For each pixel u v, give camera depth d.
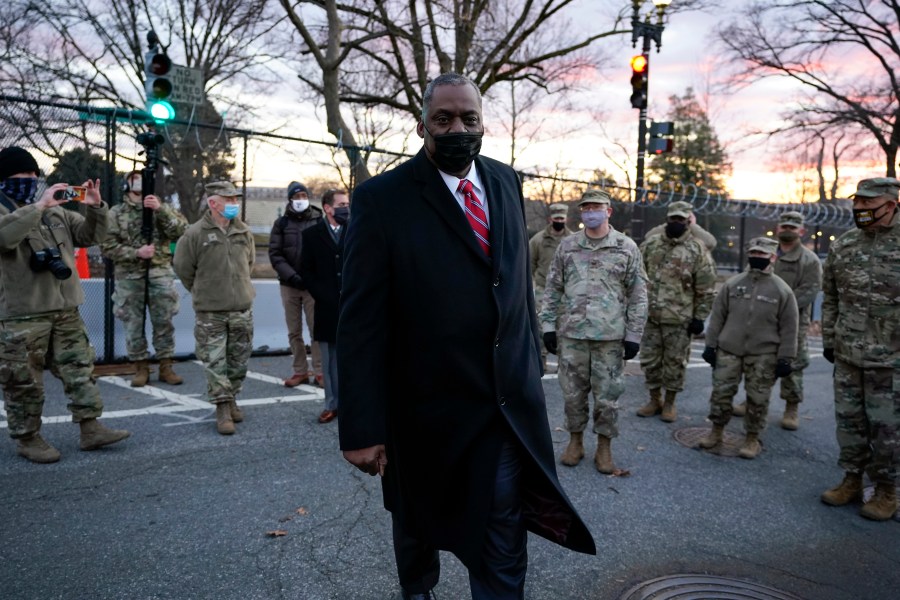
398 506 2.35
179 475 4.24
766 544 3.63
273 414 5.71
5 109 6.42
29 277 4.20
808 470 4.92
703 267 5.93
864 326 4.06
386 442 2.29
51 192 4.09
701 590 3.07
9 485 3.99
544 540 3.55
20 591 2.84
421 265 2.09
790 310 4.96
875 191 3.96
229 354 5.35
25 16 17.56
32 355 4.26
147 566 3.09
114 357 7.44
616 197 11.84
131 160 7.14
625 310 4.62
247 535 3.44
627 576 3.19
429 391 2.13
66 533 3.40
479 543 2.06
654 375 6.22
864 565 3.43
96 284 7.39
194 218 8.43
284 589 2.93
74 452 4.60
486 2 14.91
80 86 19.05
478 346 2.12
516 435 2.14
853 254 4.15
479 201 2.24
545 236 8.23
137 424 5.30
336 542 3.38
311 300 6.68
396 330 2.17
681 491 4.37
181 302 7.94
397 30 13.05
